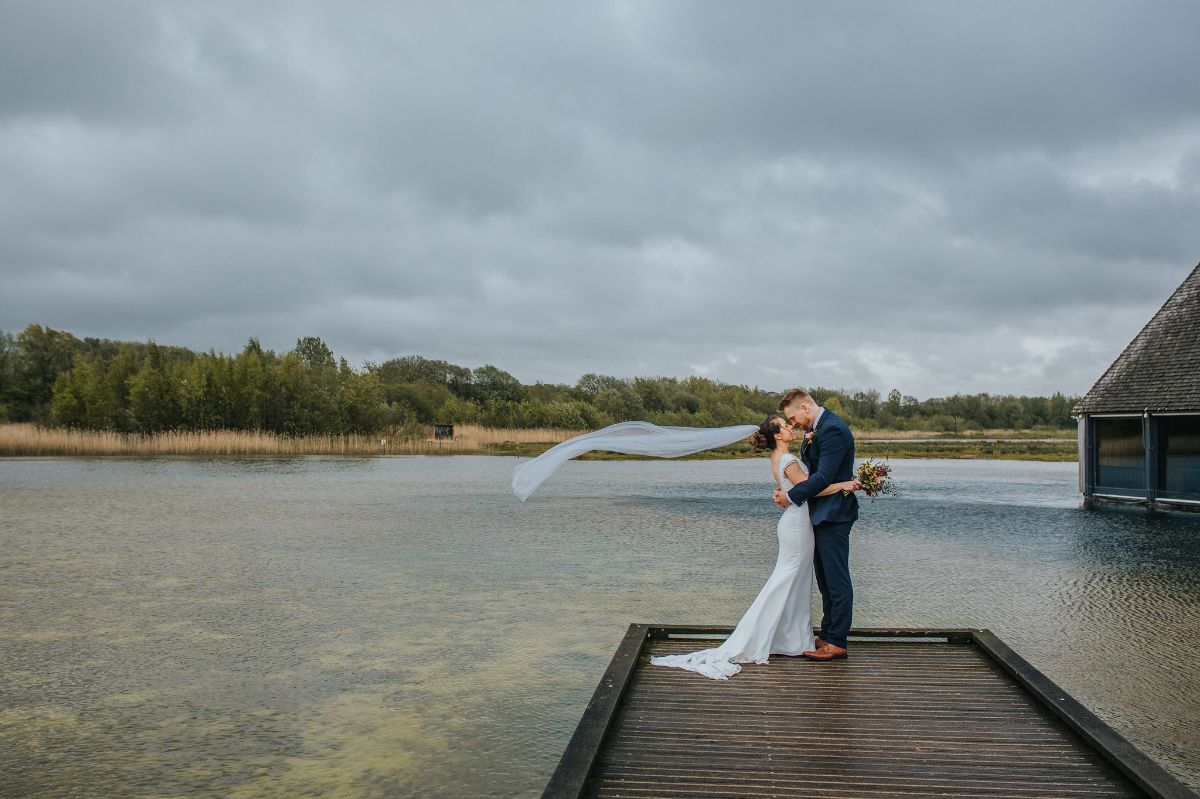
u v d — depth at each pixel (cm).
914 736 521
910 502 2425
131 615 995
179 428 5106
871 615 976
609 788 450
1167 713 655
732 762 482
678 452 718
